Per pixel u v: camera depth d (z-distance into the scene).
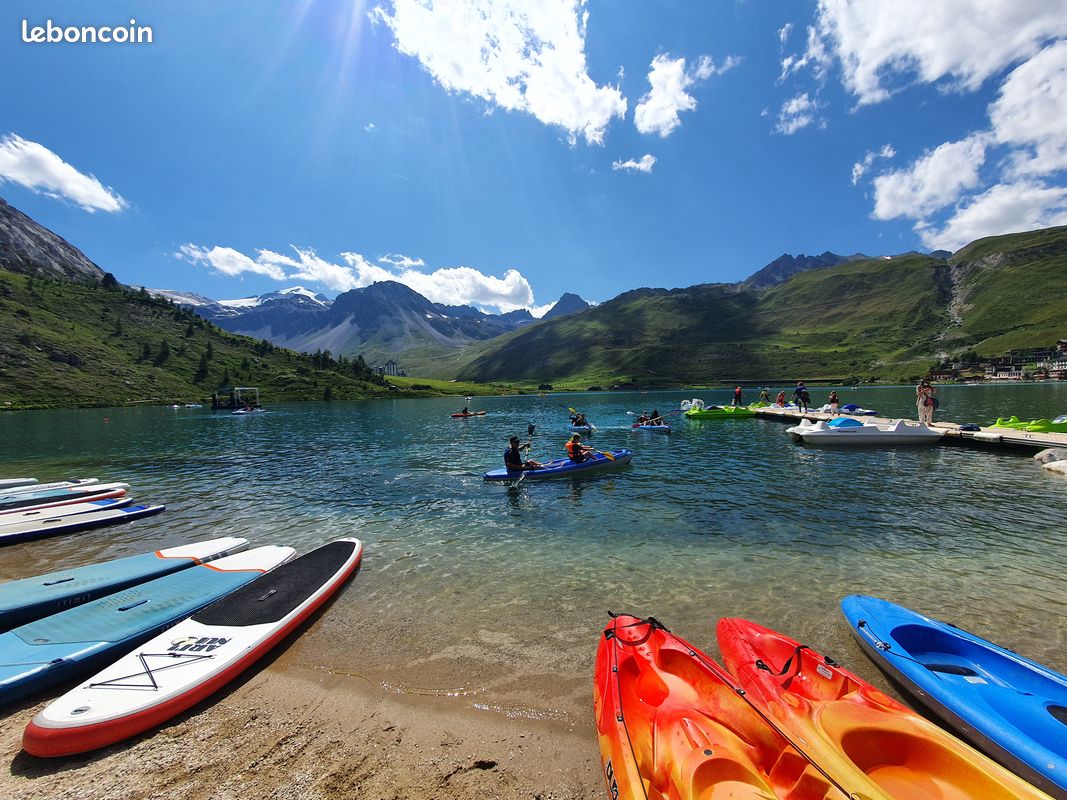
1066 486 18.58
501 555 11.93
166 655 6.84
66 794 4.92
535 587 10.02
